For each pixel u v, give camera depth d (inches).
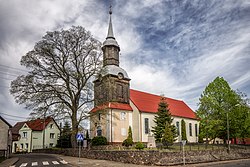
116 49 2082.9
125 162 1115.3
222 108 1621.6
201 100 1664.6
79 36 1531.7
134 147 1573.6
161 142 1750.7
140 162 1057.5
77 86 1542.8
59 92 1489.9
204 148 1519.4
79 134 1153.4
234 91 1680.6
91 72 1550.2
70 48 1524.4
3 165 1062.4
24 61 1461.6
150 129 2028.8
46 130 2962.6
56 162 1144.8
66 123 1632.6
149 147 1556.3
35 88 1462.8
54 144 3006.9
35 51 1475.1
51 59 1499.8
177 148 1481.3
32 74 1472.7
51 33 1492.4
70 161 1168.8
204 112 1642.5
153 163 1021.8
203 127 1640.0
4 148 1525.6
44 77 1492.4
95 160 1221.1
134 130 2004.2
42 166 1000.2
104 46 2065.7
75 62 1545.3
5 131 1551.4
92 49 1552.7
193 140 2492.6
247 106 1664.6
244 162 1305.4
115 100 1955.0
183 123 2356.1
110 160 1201.4
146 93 2391.7
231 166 1042.1
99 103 1653.5
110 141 1851.6
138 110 2004.2
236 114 1619.1
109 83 1711.4
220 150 1478.8
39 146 2883.9
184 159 1092.5
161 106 1879.9
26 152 2502.5
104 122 1924.2
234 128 1620.3
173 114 2326.5
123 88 2038.6
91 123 2039.9
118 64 2080.5
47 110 1469.0
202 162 1246.3
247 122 1627.7
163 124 1811.0
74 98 1551.4
